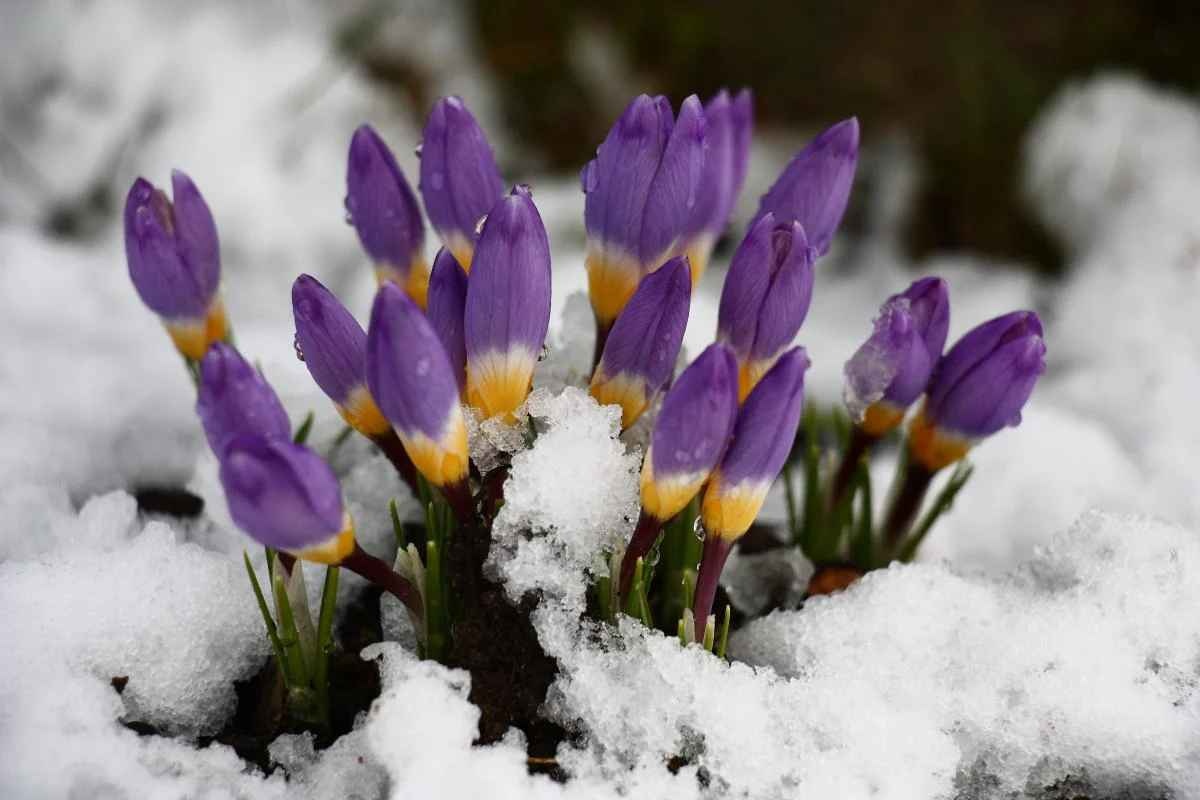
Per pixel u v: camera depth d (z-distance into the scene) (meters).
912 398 0.48
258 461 0.42
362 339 0.45
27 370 0.55
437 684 0.45
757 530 0.52
